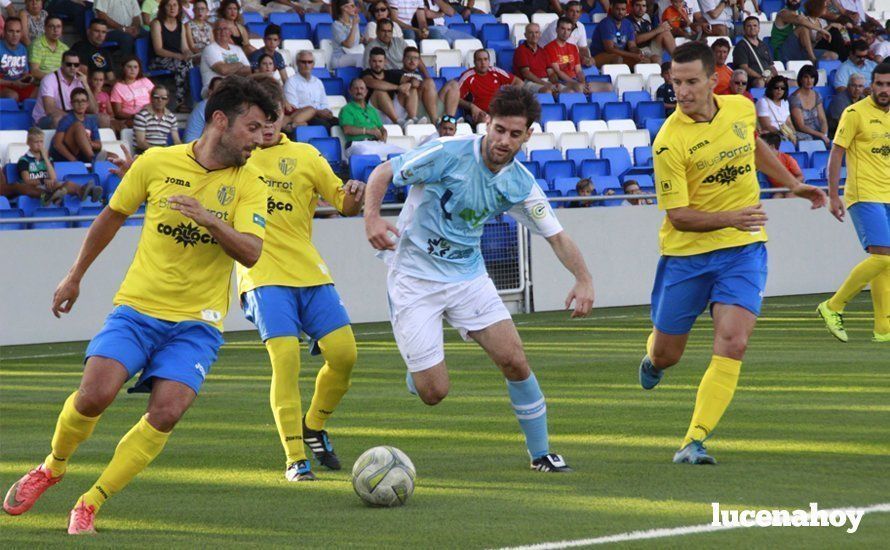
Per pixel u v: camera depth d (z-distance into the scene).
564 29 24.89
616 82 25.67
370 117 21.72
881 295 14.39
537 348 14.98
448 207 7.57
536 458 7.82
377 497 6.79
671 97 24.77
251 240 6.43
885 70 13.30
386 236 7.36
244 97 6.39
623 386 11.62
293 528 6.32
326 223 18.19
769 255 20.73
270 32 21.64
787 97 25.31
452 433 9.39
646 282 20.05
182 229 6.46
